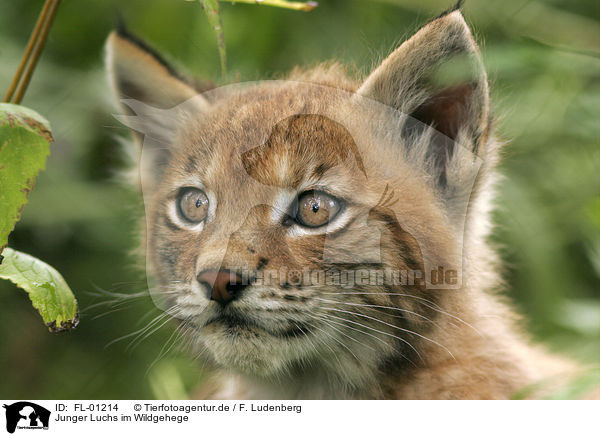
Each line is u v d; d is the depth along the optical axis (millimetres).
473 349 1167
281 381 1167
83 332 1302
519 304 1292
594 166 1313
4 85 1305
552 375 1186
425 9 1308
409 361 1151
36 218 1302
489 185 1167
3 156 1075
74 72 1321
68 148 1308
